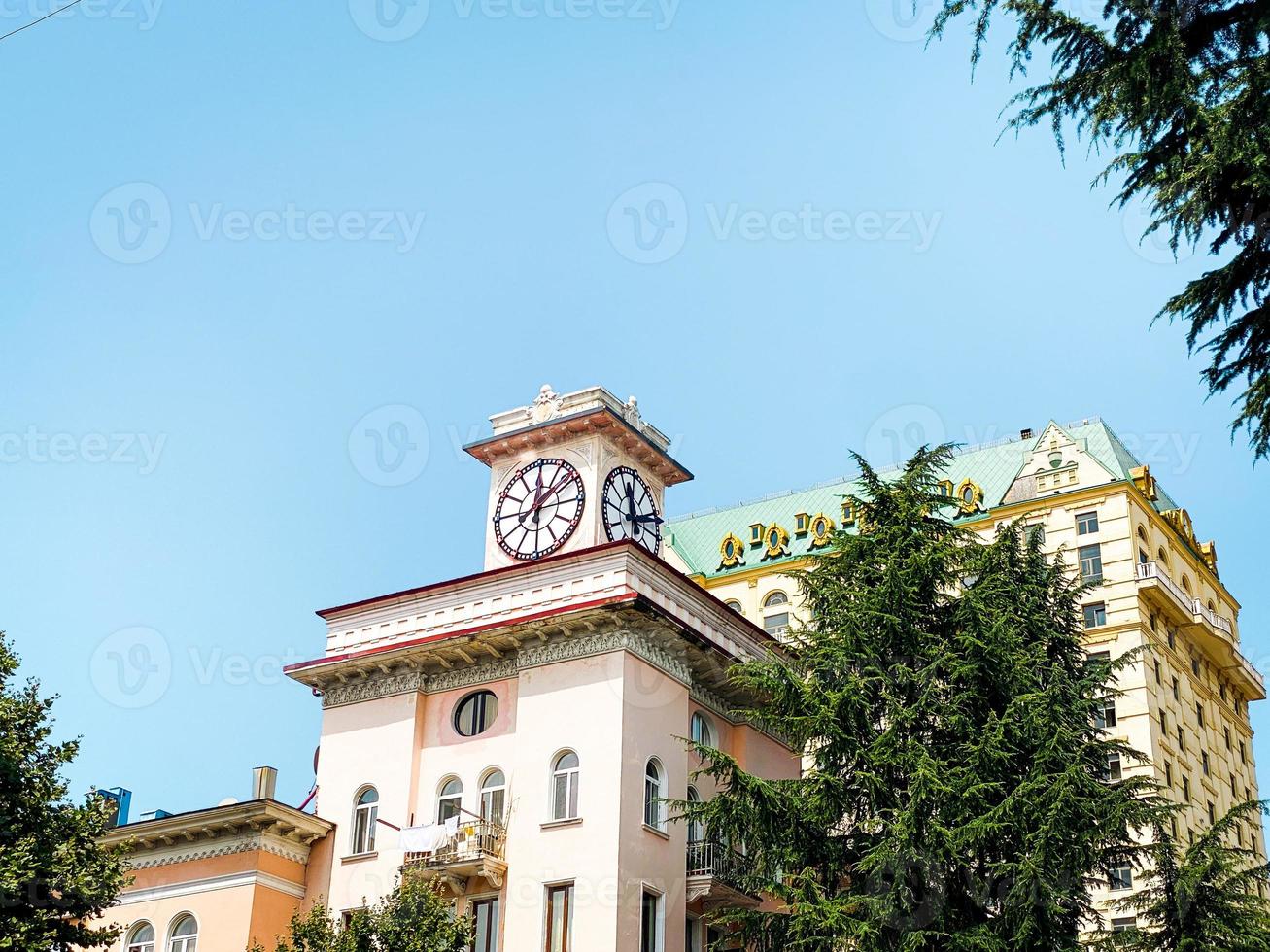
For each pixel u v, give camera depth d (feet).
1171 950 104.99
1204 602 254.27
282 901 128.06
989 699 108.88
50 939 99.96
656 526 148.25
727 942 112.47
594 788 119.65
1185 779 228.84
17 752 102.94
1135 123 75.20
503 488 146.61
